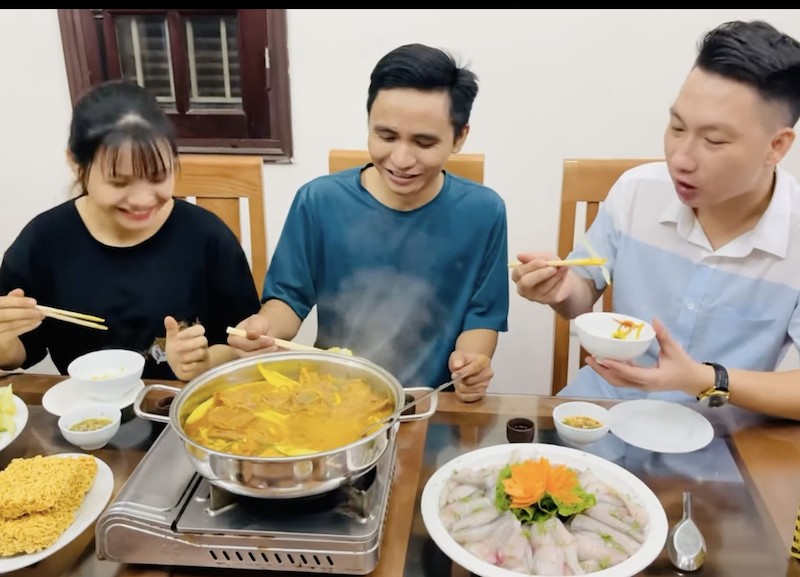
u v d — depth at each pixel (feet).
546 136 7.21
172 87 7.34
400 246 4.99
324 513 2.86
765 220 4.37
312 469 2.68
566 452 3.44
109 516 2.83
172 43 7.13
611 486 3.26
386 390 3.26
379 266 5.05
